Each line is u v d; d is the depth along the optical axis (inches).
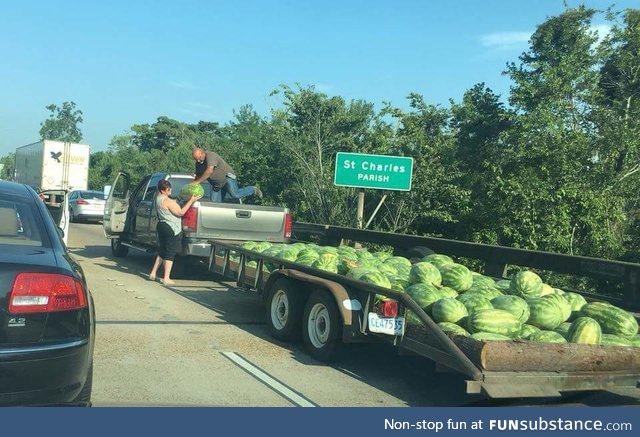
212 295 422.3
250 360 270.1
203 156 488.7
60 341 159.6
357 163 733.9
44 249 174.7
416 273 262.7
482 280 279.4
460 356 205.5
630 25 904.3
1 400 150.1
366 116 997.8
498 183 644.7
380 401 225.8
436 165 794.8
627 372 215.3
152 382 230.8
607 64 942.4
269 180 1000.9
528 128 757.9
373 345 283.6
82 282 171.9
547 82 840.9
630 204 740.7
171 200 446.0
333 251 339.9
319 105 984.9
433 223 778.8
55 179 1306.6
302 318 292.5
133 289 430.0
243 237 456.4
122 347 277.1
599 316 239.6
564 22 992.2
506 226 628.7
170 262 453.7
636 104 784.3
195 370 249.6
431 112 926.4
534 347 202.7
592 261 323.3
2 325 152.2
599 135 753.6
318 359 273.1
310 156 958.4
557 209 610.9
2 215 184.4
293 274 291.4
